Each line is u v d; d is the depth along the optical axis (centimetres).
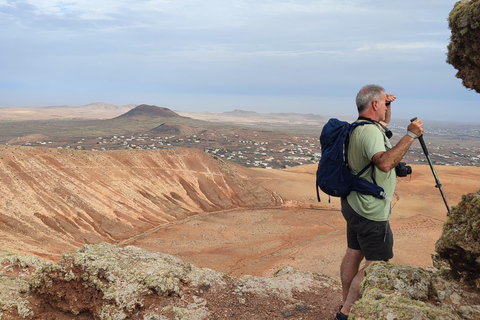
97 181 6088
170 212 5991
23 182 5281
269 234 4925
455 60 391
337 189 390
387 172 379
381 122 420
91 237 4688
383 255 400
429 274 395
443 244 370
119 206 5725
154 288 550
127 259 605
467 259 354
